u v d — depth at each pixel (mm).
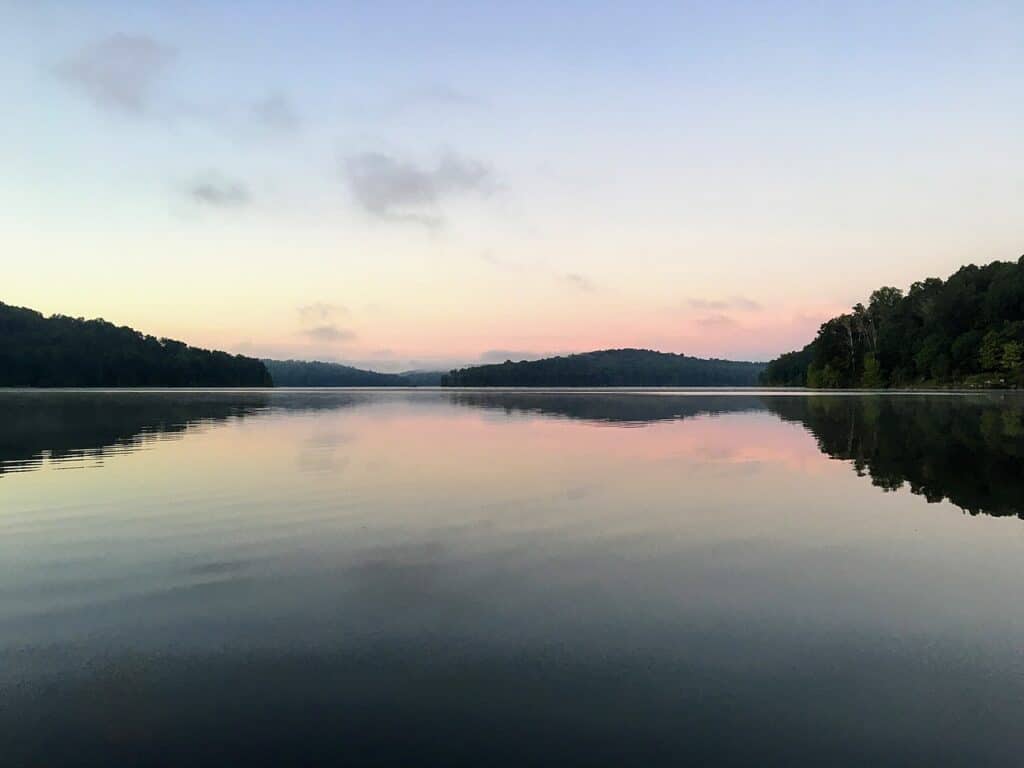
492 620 7477
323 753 5020
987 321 98875
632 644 6855
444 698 5801
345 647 6793
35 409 49156
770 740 5188
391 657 6566
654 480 16312
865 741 5180
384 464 19234
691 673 6242
